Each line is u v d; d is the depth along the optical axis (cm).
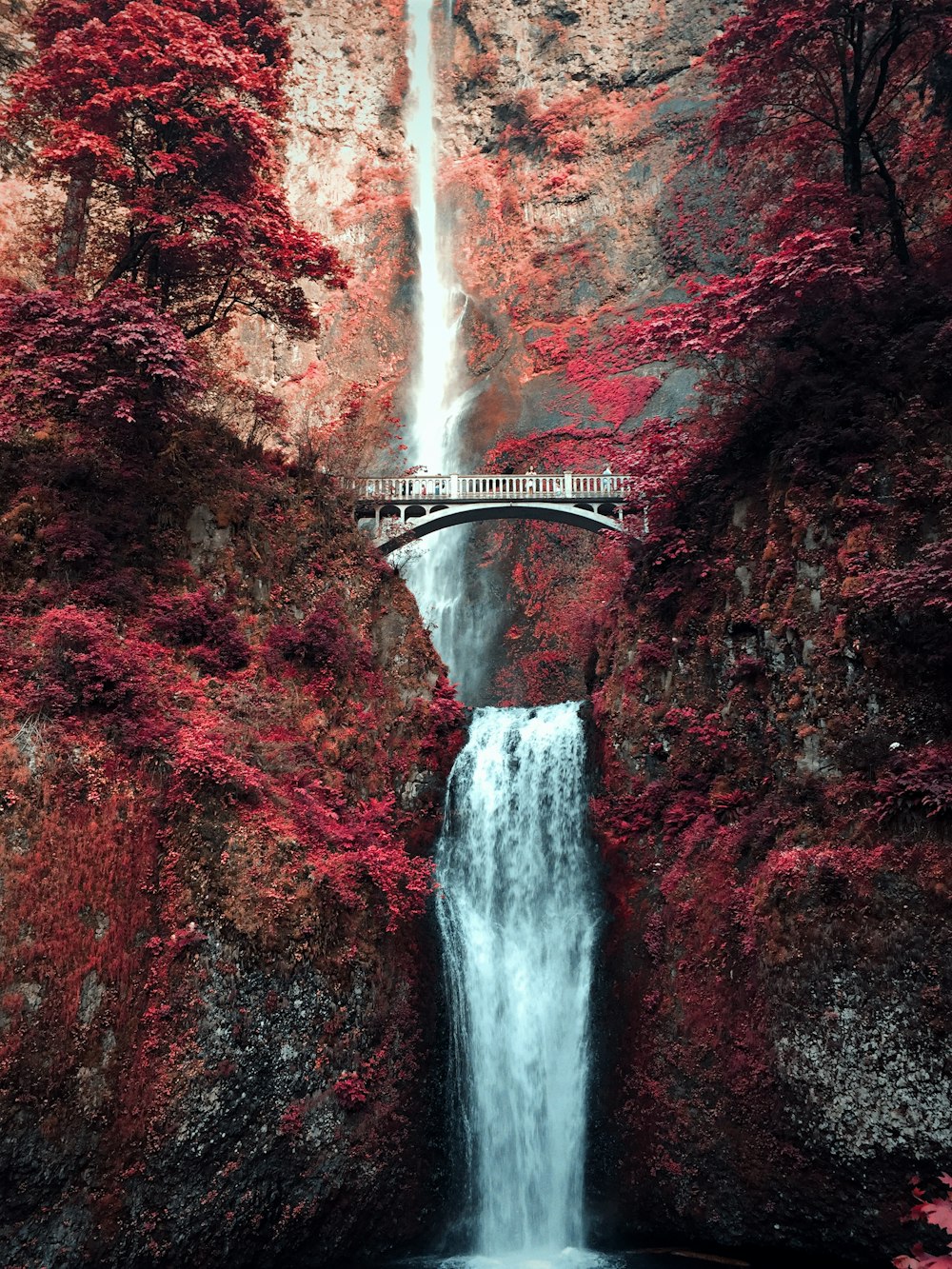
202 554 2256
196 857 1773
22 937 1579
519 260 5866
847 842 1767
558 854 2391
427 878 2309
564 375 5212
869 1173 1605
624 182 5791
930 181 2591
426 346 5781
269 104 2481
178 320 2631
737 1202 1775
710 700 2220
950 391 1978
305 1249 1762
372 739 2417
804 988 1711
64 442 2156
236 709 2067
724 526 2306
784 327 2192
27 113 2447
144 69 2264
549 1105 2097
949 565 1706
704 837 2081
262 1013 1748
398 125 6328
